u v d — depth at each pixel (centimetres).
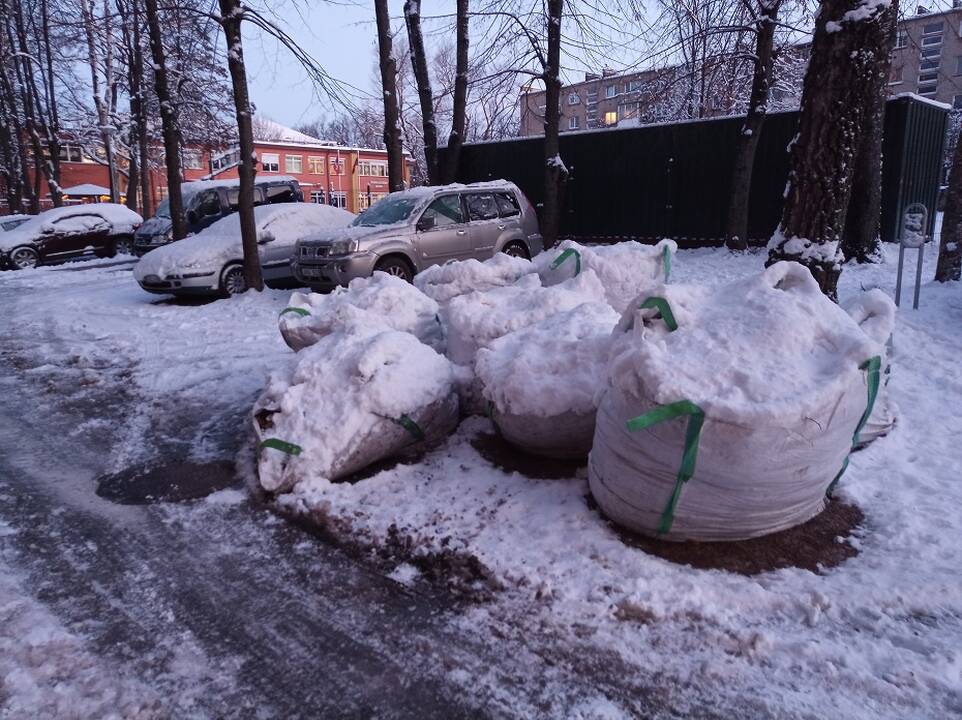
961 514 372
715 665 271
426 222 1054
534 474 436
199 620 315
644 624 297
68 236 1980
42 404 670
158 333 959
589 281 544
